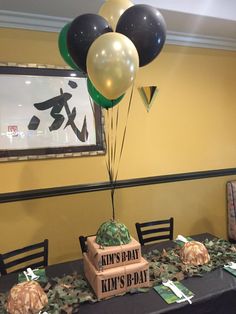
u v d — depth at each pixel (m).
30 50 2.53
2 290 1.63
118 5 1.76
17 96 2.46
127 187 2.94
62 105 2.62
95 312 1.38
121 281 1.51
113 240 1.56
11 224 2.52
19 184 2.53
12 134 2.46
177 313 1.40
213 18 2.64
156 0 2.40
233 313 1.56
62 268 1.86
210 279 1.63
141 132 2.99
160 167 3.10
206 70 3.27
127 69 1.42
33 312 1.37
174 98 3.12
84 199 2.77
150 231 2.46
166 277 1.64
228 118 3.45
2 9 2.35
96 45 1.42
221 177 3.42
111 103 1.82
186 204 3.23
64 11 2.42
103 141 2.80
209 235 2.33
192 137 3.24
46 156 2.58
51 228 2.66
